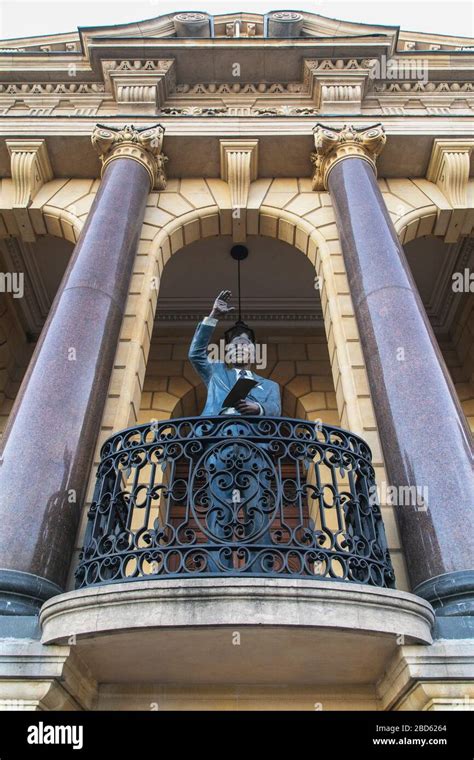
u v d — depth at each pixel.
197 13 8.95
